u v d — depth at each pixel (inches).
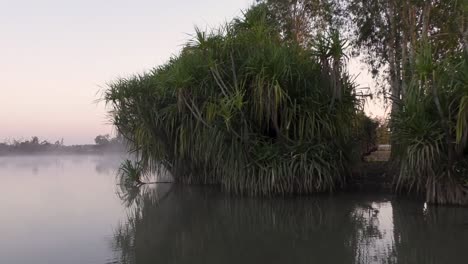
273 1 651.5
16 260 237.0
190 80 464.1
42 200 478.3
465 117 319.3
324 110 446.6
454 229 285.9
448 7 486.6
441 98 351.3
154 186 601.6
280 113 454.6
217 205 414.9
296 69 446.9
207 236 288.2
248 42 473.7
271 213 366.9
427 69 335.6
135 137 593.6
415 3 493.4
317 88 452.8
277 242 266.2
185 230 309.7
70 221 349.4
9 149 3462.1
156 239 282.5
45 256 244.4
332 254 236.4
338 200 414.9
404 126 364.2
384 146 820.6
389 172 497.7
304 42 615.8
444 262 217.0
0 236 295.1
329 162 452.4
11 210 407.2
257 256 236.2
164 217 364.2
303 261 224.8
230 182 465.4
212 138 454.9
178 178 611.8
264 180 440.5
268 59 437.7
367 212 354.3
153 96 564.7
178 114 528.4
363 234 280.7
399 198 414.6
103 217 368.2
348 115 466.0
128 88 576.4
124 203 453.4
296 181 442.9
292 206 393.4
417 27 538.9
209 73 465.7
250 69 441.1
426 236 269.7
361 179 513.0
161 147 576.4
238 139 453.4
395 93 558.3
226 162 461.4
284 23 644.1
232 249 252.1
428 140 350.0
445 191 363.9
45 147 3572.8
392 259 223.9
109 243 273.4
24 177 839.1
